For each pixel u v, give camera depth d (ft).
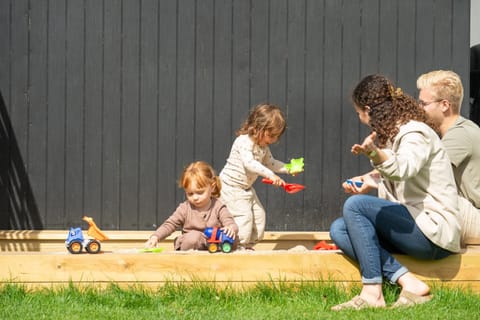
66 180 20.10
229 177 18.03
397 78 20.56
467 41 20.61
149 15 20.11
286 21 20.35
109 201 20.18
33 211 20.03
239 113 20.31
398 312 12.07
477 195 14.38
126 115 20.17
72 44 20.01
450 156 14.20
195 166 15.83
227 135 20.31
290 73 20.42
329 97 20.49
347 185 15.20
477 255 13.74
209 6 20.20
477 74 21.36
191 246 15.57
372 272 12.89
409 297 12.84
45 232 19.51
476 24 21.25
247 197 18.08
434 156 12.93
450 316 11.78
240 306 12.77
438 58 20.61
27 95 19.94
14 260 13.43
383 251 13.19
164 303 12.89
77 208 20.13
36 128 20.01
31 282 13.47
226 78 20.30
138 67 20.15
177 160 20.30
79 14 19.97
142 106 20.18
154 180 20.26
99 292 13.34
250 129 17.69
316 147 20.52
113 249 19.49
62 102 20.04
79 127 20.07
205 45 20.22
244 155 17.56
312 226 20.59
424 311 12.10
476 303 12.72
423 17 20.57
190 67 20.24
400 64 20.57
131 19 20.08
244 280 13.74
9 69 19.89
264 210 19.92
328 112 20.52
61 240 19.36
